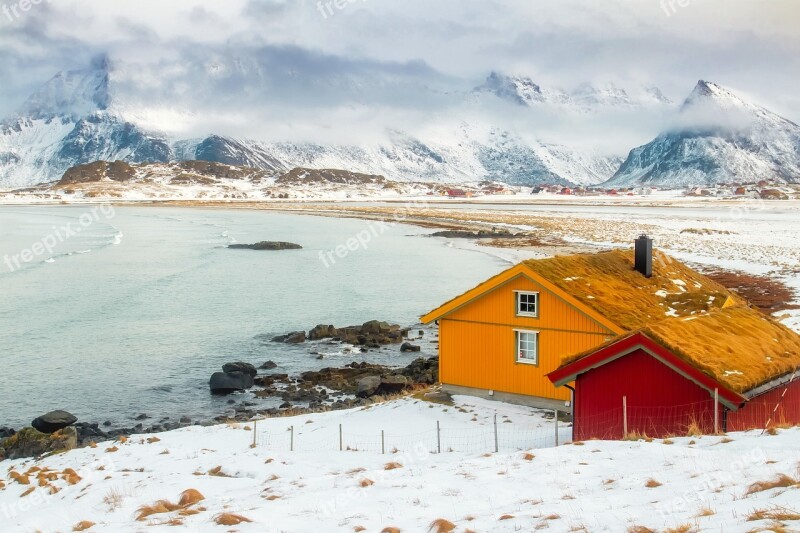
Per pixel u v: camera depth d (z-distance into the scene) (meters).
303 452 22.05
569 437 21.88
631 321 25.42
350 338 50.50
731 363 19.36
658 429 19.62
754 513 9.18
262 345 49.84
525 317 27.55
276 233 146.12
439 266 87.12
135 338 52.25
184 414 35.72
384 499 13.53
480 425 25.03
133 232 153.38
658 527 9.51
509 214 195.00
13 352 48.28
